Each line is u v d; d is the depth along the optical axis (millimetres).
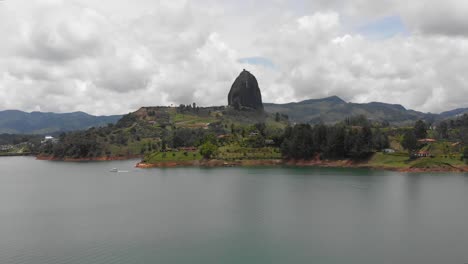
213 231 91250
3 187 175750
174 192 151375
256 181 181125
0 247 80625
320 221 99750
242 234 88500
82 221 102562
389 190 148750
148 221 101562
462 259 71688
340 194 140625
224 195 141875
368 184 166375
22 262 71688
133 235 88375
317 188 156000
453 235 86312
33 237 87688
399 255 73938
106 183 185625
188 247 79562
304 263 69750
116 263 70625
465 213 107375
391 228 92500
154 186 170875
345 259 72000
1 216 109875
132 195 145375
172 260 71875
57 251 77625
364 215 106188
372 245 79938
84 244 82062
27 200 137375
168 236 87375
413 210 111750
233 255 74125
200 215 108250
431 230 90500
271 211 112562
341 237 85625
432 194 138625
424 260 71312
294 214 108250
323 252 75750
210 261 71188
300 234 88188
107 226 96875
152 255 74625
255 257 73188
